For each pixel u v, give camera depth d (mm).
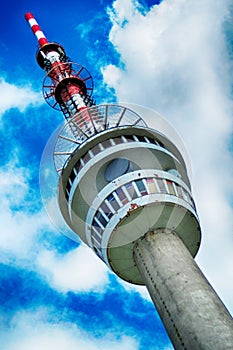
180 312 22172
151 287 25078
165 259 25516
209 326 20781
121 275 30750
